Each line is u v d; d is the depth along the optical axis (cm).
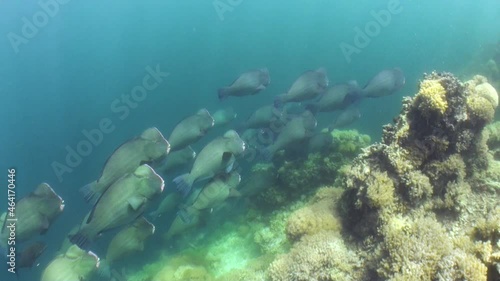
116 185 448
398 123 439
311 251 428
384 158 420
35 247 521
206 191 578
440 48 1512
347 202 445
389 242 362
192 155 677
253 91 691
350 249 423
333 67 1515
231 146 552
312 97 688
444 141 407
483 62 1143
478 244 322
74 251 519
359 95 693
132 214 452
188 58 1823
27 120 1450
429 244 333
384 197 395
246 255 592
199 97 1474
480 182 435
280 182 636
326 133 669
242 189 635
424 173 412
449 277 301
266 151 641
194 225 661
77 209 967
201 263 600
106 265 564
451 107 409
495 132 520
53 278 509
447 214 406
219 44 1877
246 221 641
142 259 728
